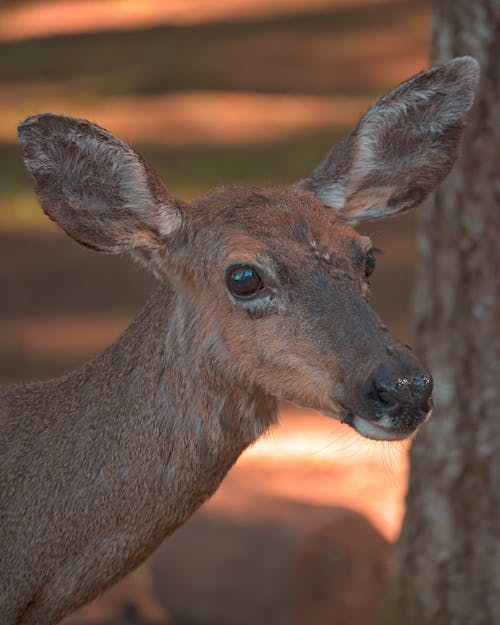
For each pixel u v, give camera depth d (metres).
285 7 53.19
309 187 10.04
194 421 9.20
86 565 9.27
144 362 9.38
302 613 13.70
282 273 8.91
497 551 11.63
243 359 9.02
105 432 9.31
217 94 40.34
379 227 28.23
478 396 11.53
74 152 9.26
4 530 9.31
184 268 9.34
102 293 25.19
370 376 8.38
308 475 16.62
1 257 27.42
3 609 9.28
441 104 9.98
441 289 11.65
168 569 14.01
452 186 11.43
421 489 12.02
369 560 13.93
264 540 13.79
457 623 11.88
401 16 49.97
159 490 9.23
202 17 52.34
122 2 56.19
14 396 9.88
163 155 33.59
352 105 38.41
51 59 46.56
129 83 41.94
